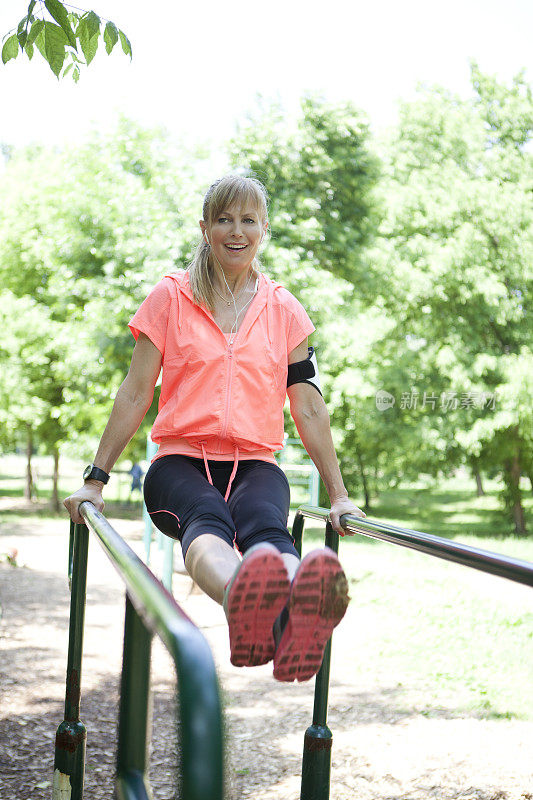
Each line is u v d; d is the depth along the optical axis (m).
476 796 3.86
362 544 15.22
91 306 17.41
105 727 4.84
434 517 23.50
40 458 61.09
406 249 18.59
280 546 1.81
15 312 20.33
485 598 9.46
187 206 16.78
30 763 4.17
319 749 2.56
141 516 21.91
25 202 21.53
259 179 2.29
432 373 18.47
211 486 2.01
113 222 17.44
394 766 4.30
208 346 2.16
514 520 20.11
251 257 2.21
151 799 1.26
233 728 4.97
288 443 12.69
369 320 17.80
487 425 17.84
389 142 20.22
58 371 19.80
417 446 18.81
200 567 1.71
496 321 18.44
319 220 18.14
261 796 3.85
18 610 8.52
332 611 1.50
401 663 6.73
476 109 20.14
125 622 1.36
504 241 18.45
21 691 5.52
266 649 1.54
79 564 2.37
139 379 2.24
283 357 2.24
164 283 2.26
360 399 18.48
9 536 16.59
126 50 3.44
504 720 5.19
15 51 3.35
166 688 5.64
